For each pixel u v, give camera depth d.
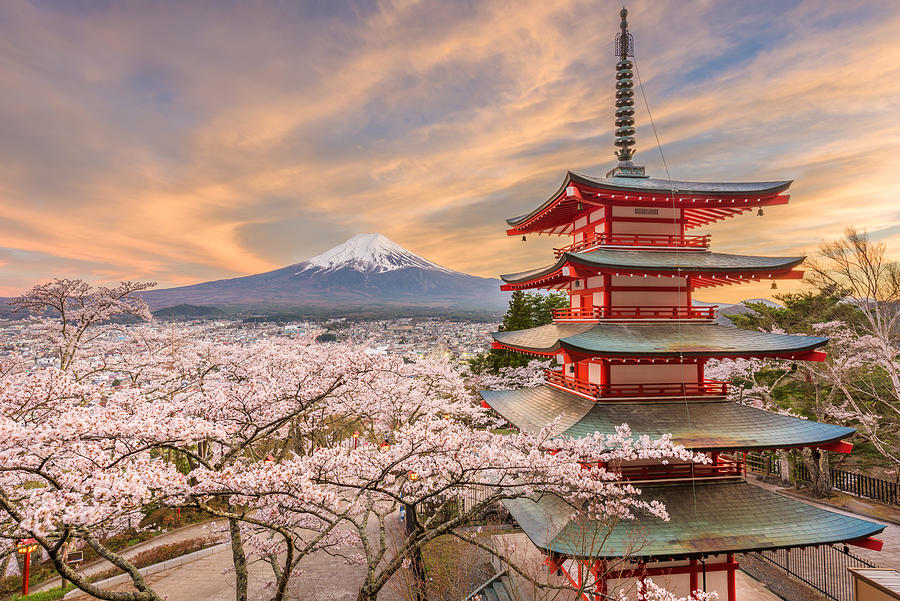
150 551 19.45
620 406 13.95
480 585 15.25
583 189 14.52
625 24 18.17
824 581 15.83
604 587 11.63
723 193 14.71
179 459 19.67
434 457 10.59
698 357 13.44
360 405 19.47
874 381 23.66
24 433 6.61
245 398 12.20
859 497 23.28
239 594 10.79
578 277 15.65
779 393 27.81
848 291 23.47
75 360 22.80
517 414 16.91
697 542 11.52
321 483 10.05
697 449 12.30
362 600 10.12
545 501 14.02
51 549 7.12
